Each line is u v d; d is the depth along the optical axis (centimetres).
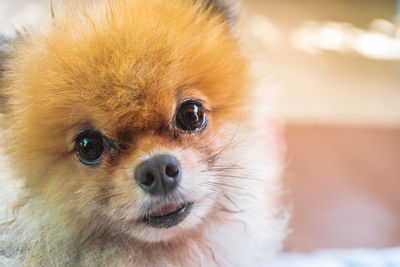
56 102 28
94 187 28
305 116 83
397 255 38
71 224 29
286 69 103
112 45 28
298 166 69
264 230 34
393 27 139
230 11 33
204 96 29
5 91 30
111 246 30
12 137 29
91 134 28
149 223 29
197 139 29
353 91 96
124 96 27
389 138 79
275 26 128
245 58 32
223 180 31
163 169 27
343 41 125
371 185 66
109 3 30
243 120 31
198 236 31
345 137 78
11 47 31
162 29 29
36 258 29
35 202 29
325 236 56
